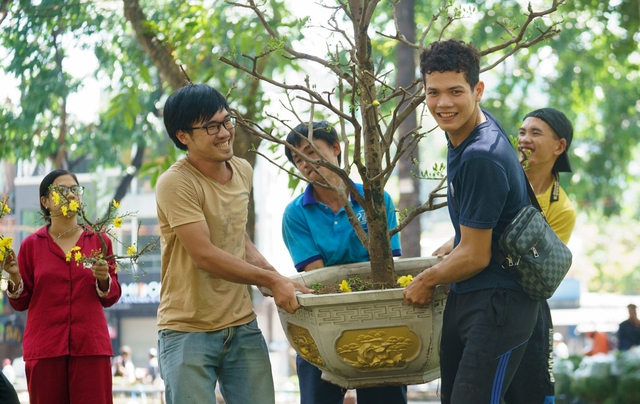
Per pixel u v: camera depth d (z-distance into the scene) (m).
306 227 4.25
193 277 3.55
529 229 3.12
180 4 6.61
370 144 3.76
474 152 3.07
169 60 6.52
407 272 4.07
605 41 12.59
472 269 3.11
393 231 3.77
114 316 22.95
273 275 3.48
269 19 6.41
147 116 11.95
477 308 3.17
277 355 22.88
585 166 16.69
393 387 4.07
